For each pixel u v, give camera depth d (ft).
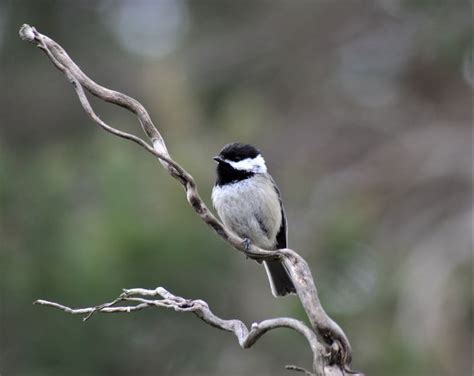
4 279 36.32
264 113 61.31
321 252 42.11
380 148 62.80
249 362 39.06
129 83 58.03
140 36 62.08
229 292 38.52
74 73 17.44
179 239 36.65
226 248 38.19
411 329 41.11
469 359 42.27
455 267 46.03
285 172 60.90
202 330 38.70
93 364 36.60
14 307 36.32
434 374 40.63
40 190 39.14
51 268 36.37
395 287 42.29
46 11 57.67
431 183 58.90
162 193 38.40
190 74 61.16
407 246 51.37
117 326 36.70
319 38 67.51
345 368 14.98
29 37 17.35
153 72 57.21
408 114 64.90
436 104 65.41
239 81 63.87
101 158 41.57
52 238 37.58
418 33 63.31
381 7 67.46
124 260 35.86
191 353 38.55
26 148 54.75
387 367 38.96
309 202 54.03
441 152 60.03
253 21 66.95
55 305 17.15
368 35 67.21
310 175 60.80
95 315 36.37
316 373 14.85
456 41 60.23
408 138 62.18
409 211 57.72
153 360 37.88
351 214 46.96
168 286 36.45
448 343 42.04
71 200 39.65
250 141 58.80
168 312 37.60
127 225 36.24
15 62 57.41
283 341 39.42
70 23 58.80
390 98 66.18
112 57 59.52
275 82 66.08
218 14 66.33
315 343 14.96
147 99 56.08
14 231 37.93
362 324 40.42
